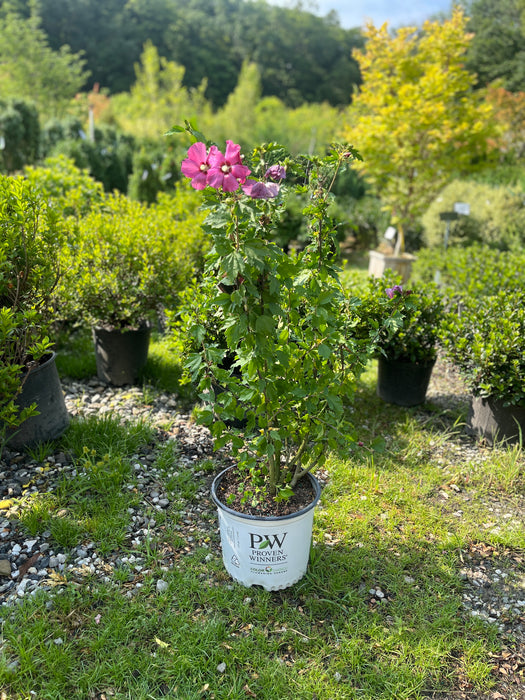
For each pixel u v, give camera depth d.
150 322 4.47
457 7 8.35
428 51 8.40
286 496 2.24
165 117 24.30
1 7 41.53
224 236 1.80
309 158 2.16
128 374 4.26
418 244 10.41
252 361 2.02
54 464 3.17
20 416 2.78
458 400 4.54
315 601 2.38
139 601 2.32
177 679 1.99
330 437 2.23
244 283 1.86
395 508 3.07
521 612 2.44
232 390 2.18
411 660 2.15
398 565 2.65
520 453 3.58
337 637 2.22
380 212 11.43
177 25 49.12
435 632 2.29
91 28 45.97
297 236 8.37
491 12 36.53
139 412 3.88
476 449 3.77
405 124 7.96
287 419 2.22
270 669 2.04
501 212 9.16
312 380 2.21
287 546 2.30
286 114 29.28
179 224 5.19
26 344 3.06
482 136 8.25
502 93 20.19
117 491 2.95
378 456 3.54
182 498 3.00
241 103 27.97
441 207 9.45
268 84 48.84
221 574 2.50
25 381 3.09
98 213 4.99
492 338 3.59
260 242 1.75
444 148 8.22
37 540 2.61
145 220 4.84
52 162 6.23
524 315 3.76
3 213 3.02
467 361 3.82
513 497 3.26
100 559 2.54
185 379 3.19
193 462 3.34
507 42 32.81
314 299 2.10
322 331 2.11
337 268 2.19
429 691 2.04
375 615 2.33
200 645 2.11
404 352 4.13
